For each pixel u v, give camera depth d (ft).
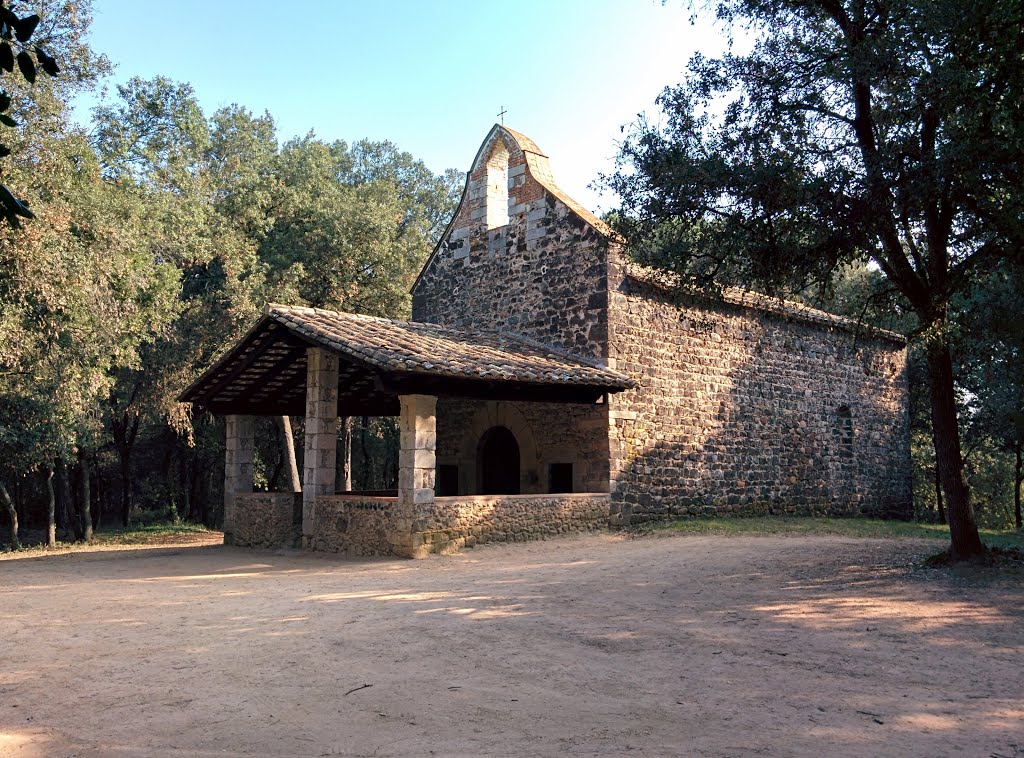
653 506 45.75
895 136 27.99
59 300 45.03
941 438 29.48
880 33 26.35
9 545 74.74
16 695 14.76
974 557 27.99
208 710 13.76
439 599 24.12
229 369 41.78
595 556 33.35
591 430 44.60
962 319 33.99
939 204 28.81
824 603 22.66
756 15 30.22
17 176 41.32
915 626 19.77
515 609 22.24
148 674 16.11
